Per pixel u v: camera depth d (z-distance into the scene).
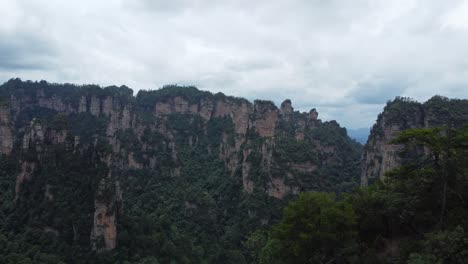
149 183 147.38
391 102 143.38
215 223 127.81
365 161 146.00
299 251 42.06
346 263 41.94
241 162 145.12
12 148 105.56
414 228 45.81
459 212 41.59
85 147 94.44
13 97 195.38
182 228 122.50
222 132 190.38
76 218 83.50
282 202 123.44
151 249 91.50
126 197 131.75
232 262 102.12
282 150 137.62
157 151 159.88
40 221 83.44
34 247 77.94
